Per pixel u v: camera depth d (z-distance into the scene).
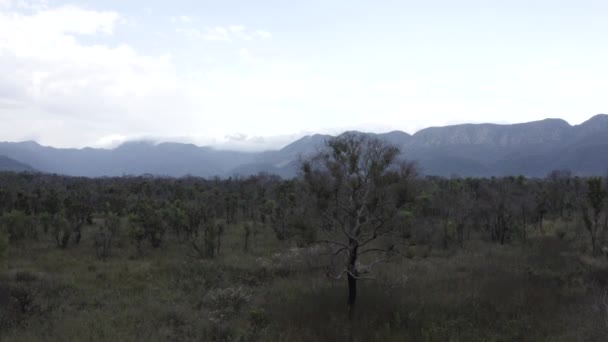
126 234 24.44
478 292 14.04
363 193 11.63
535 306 12.63
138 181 65.00
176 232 25.44
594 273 15.99
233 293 13.85
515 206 26.36
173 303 13.45
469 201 26.98
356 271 11.96
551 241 22.48
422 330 10.43
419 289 14.48
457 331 10.79
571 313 11.89
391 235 11.80
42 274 16.16
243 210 36.53
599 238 22.36
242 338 10.42
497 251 21.83
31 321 10.89
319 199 11.34
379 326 10.94
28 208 31.05
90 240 24.33
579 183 38.94
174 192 44.81
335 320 11.24
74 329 10.50
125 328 10.79
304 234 11.62
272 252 21.97
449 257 20.81
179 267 18.22
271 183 50.19
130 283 15.84
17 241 22.91
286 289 15.18
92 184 60.31
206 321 11.51
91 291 14.56
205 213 27.14
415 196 11.45
